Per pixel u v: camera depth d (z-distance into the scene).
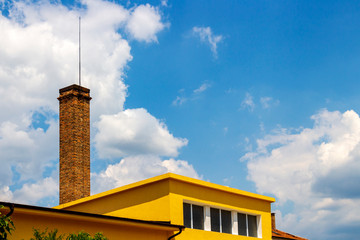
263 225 23.58
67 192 24.22
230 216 21.97
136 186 19.25
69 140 24.88
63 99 25.69
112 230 15.81
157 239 17.55
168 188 18.41
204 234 19.73
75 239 12.23
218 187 20.67
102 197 20.62
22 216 13.03
